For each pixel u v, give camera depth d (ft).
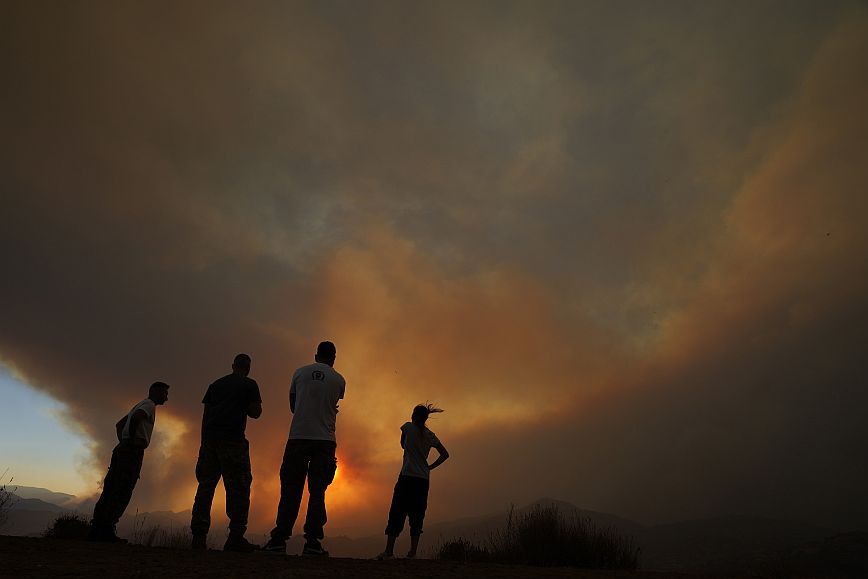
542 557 29.81
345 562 18.42
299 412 21.99
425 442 25.30
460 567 18.89
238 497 21.38
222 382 22.79
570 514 33.27
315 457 21.71
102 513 22.86
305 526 20.80
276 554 19.43
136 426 24.20
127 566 13.24
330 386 22.45
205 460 21.83
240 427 22.18
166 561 14.67
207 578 12.09
